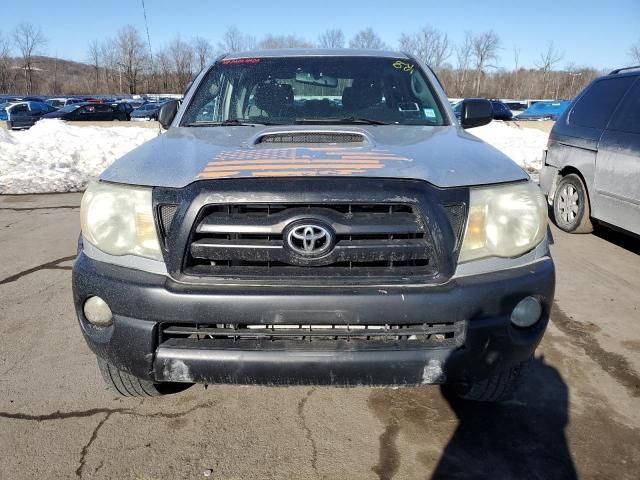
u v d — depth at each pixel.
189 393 2.80
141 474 2.24
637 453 2.36
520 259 2.15
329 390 2.83
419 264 2.05
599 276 4.54
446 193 2.04
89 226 2.18
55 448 2.39
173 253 2.03
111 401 2.73
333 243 1.99
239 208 2.02
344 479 2.22
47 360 3.14
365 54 3.65
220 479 2.21
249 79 3.40
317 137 2.66
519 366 2.39
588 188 5.41
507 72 67.88
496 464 2.30
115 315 2.09
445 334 2.07
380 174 2.04
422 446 2.41
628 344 3.33
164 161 2.28
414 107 3.26
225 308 1.98
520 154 12.60
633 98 5.00
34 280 4.45
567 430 2.52
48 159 10.95
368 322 1.98
